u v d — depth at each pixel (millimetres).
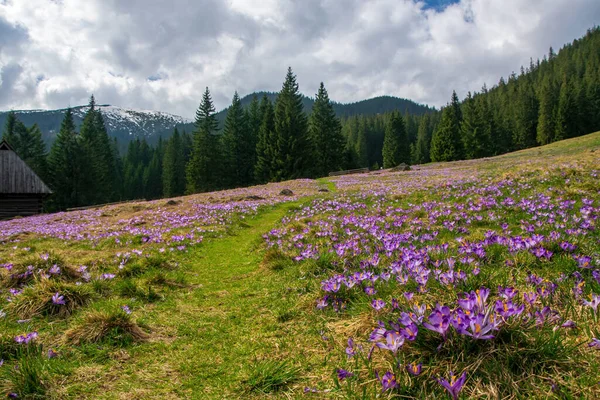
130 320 4430
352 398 2619
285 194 25672
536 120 111875
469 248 5266
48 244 11922
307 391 2863
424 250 5582
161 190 114812
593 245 5160
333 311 4453
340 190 24938
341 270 5969
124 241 11703
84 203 69375
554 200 9477
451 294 3826
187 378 3270
